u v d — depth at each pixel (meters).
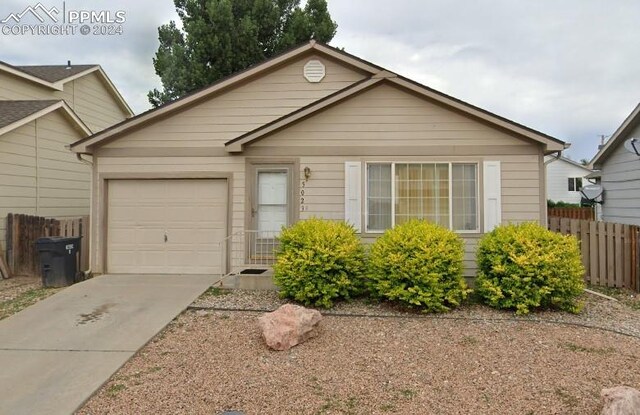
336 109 9.02
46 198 12.41
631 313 7.02
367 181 8.95
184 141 9.66
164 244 9.58
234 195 9.40
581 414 3.66
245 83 10.03
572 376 4.43
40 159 12.18
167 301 7.23
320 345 5.33
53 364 4.77
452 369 4.61
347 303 7.19
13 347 5.29
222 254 9.35
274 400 3.93
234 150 8.98
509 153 8.83
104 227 9.59
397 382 4.30
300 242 7.19
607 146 14.39
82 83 17.09
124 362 4.82
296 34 18.08
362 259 7.35
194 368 4.65
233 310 6.82
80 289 8.06
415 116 8.91
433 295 6.63
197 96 9.62
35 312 6.68
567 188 33.50
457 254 6.88
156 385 4.27
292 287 7.01
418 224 7.38
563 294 6.71
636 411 3.26
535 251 6.69
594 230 9.22
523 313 6.62
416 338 5.59
